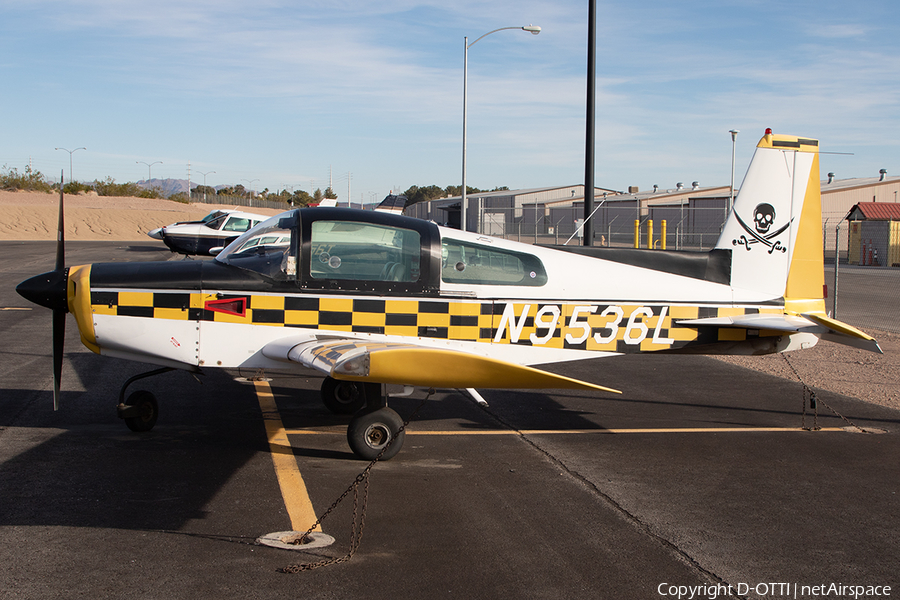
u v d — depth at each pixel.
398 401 6.95
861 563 3.50
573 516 4.03
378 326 5.43
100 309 5.17
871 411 6.72
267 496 4.22
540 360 5.77
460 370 4.05
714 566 3.43
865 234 27.58
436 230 5.57
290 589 3.08
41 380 7.16
